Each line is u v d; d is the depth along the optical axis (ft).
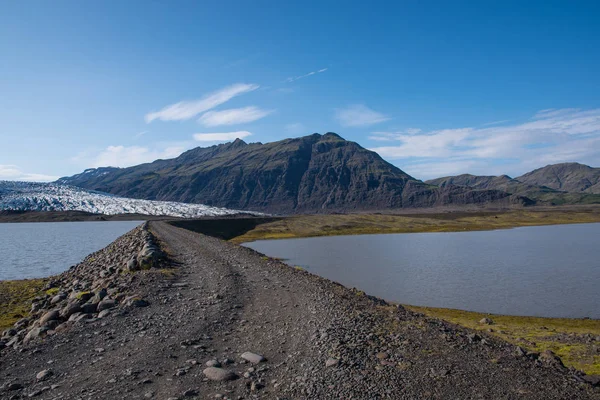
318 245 405.80
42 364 39.32
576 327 110.73
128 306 62.39
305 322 52.80
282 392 32.37
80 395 31.91
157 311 60.18
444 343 45.93
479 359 41.24
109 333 49.24
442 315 124.88
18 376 36.37
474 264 245.45
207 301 66.64
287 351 42.01
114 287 77.92
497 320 118.93
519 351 44.93
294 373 36.11
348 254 312.71
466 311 133.39
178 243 193.77
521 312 134.51
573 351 73.41
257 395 31.86
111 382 34.40
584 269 221.46
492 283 184.55
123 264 113.19
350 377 35.14
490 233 541.34
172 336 47.85
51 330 52.26
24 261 266.98
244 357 40.19
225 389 32.96
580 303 146.61
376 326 51.49
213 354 41.68
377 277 201.98
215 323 53.57
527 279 194.18
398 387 33.53
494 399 32.12
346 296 73.26
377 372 36.50
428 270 223.71
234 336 48.03
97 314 59.41
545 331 99.09
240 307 63.10
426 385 34.12
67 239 483.10
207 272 99.14
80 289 91.76
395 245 388.78
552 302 148.46
